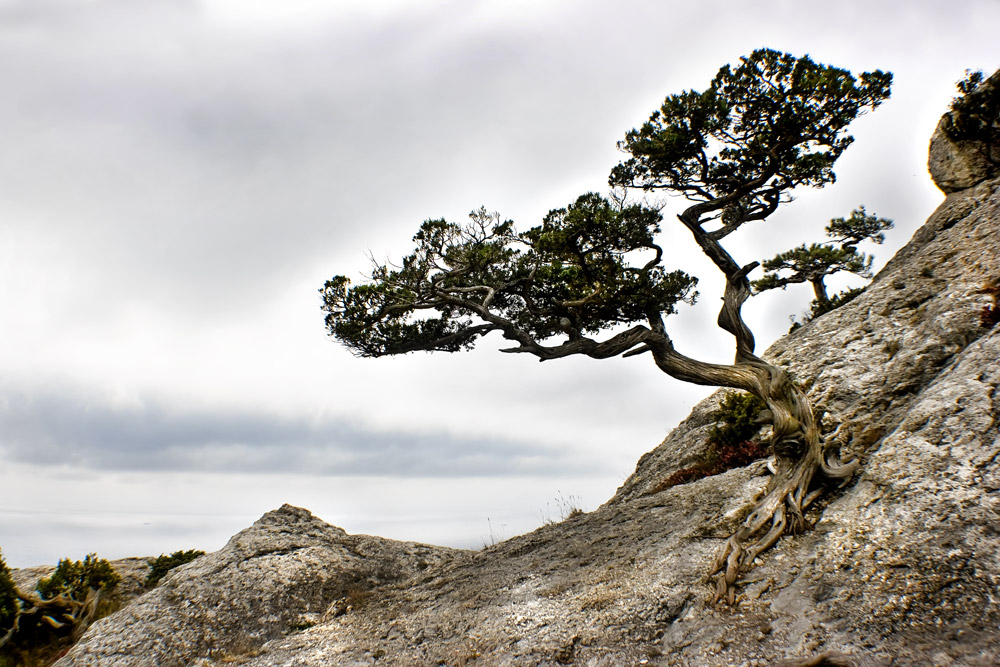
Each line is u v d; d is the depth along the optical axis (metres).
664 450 22.25
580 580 13.41
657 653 10.41
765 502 12.24
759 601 10.50
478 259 16.50
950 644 8.05
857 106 14.10
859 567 9.95
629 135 15.89
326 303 15.80
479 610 13.52
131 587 23.88
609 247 15.30
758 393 13.40
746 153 14.68
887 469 11.34
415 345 16.14
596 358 15.35
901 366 15.21
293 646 14.05
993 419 10.73
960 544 9.23
